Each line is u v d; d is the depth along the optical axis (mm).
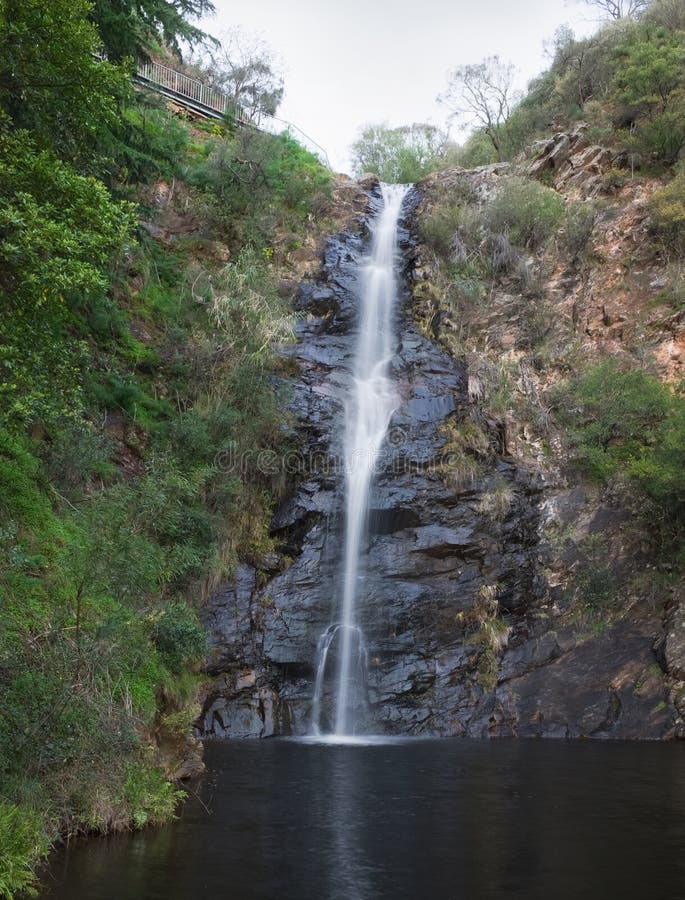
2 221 10641
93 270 11328
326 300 32312
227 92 41125
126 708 11062
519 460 26594
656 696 21609
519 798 12461
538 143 40562
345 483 24953
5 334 11656
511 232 34281
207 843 9734
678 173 32312
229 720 20344
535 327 31297
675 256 31016
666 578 23562
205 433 22844
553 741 20219
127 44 21781
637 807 11836
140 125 31688
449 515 24359
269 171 35188
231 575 22172
